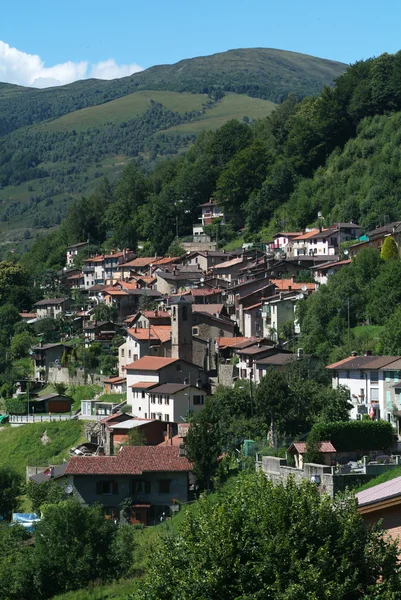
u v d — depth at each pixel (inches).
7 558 3513.8
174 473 4569.4
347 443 4330.7
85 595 3189.0
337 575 1889.8
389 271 6889.8
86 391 7780.5
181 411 6077.8
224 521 1998.0
